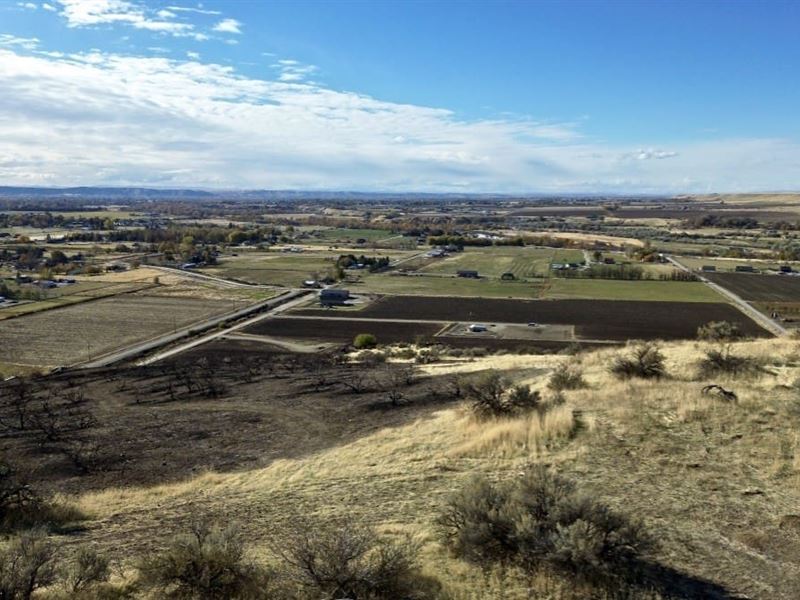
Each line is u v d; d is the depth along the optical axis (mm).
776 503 12828
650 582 10000
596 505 11102
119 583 11180
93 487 22734
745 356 27047
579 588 9875
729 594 9656
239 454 25875
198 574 10578
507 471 15914
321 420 30328
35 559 10891
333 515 14328
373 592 9820
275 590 10164
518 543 10781
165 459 25828
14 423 32906
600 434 17672
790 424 16891
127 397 39562
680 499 13234
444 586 10117
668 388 21969
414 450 20172
